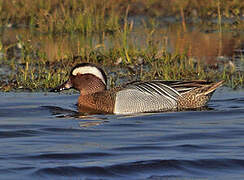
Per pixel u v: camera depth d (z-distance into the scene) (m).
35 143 16.27
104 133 17.34
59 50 30.69
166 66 26.42
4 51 32.97
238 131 17.36
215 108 20.70
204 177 13.68
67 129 17.89
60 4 42.97
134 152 15.30
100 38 36.69
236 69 27.50
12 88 24.55
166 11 45.22
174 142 16.22
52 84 24.89
